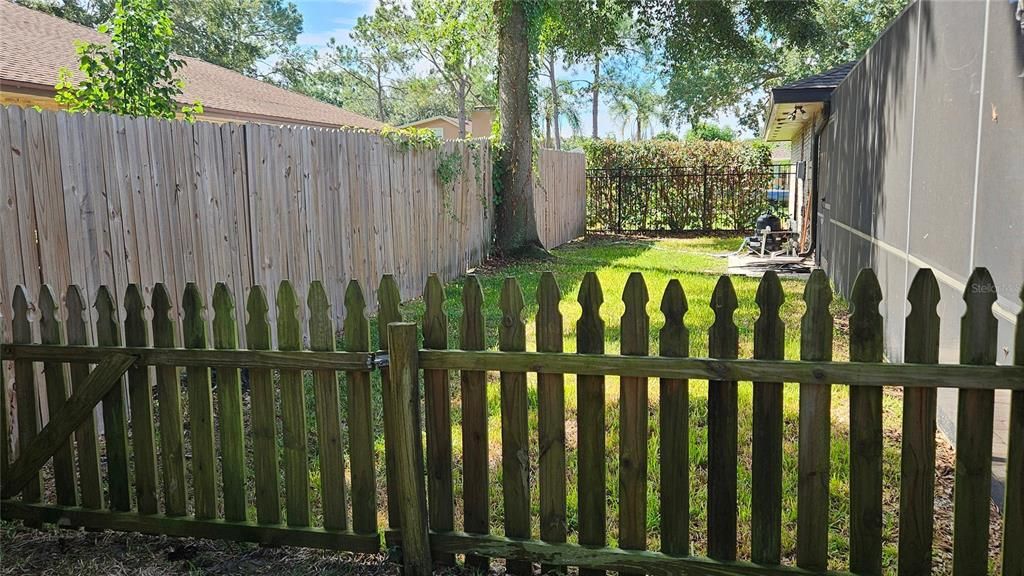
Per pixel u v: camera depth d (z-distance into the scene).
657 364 2.25
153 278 4.33
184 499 2.77
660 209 18.20
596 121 49.41
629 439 2.35
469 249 10.74
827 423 2.17
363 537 2.59
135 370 2.71
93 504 2.84
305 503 2.65
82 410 2.76
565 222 15.81
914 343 2.07
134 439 2.76
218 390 2.65
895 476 3.40
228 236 5.09
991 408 2.05
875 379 2.08
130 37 5.53
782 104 10.00
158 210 4.38
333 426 2.57
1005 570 2.10
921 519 2.14
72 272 3.71
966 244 3.44
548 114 43.47
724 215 17.92
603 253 13.37
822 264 10.63
